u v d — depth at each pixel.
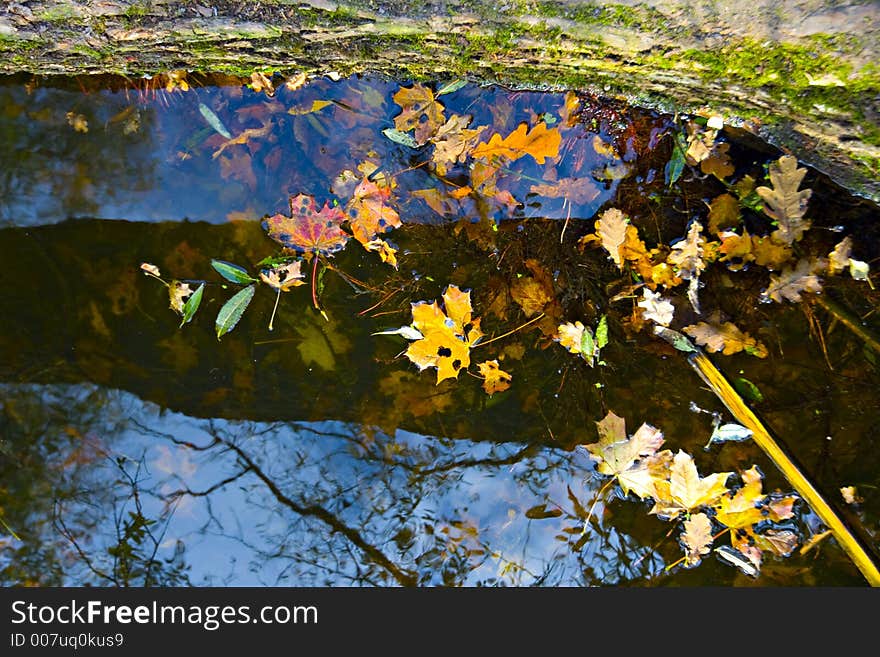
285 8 1.58
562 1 1.50
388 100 1.77
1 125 1.80
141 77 1.79
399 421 1.80
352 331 1.80
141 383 1.82
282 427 1.82
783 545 1.65
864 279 1.68
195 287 1.80
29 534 1.75
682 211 1.73
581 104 1.75
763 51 1.48
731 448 1.71
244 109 1.78
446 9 1.55
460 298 1.76
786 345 1.72
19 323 1.81
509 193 1.77
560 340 1.77
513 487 1.77
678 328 1.73
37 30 1.65
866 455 1.68
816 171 1.66
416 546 1.75
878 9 1.34
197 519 1.78
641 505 1.72
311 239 1.78
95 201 1.82
